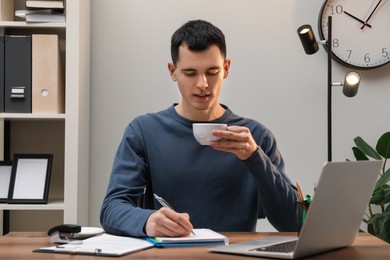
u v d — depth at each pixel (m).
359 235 1.75
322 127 3.33
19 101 2.92
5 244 1.56
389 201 3.11
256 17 3.32
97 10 3.27
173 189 2.12
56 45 2.93
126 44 3.29
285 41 3.32
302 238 1.30
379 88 3.35
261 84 3.32
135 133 2.17
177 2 3.30
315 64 3.32
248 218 2.09
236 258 1.34
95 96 3.28
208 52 1.92
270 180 1.81
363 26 3.30
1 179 2.99
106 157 3.28
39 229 3.23
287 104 3.32
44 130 3.21
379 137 3.34
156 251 1.43
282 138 3.32
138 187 2.03
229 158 2.11
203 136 1.67
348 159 3.33
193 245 1.52
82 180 3.07
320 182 1.26
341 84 3.07
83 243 1.53
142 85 3.30
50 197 3.20
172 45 2.00
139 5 3.29
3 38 2.92
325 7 3.29
